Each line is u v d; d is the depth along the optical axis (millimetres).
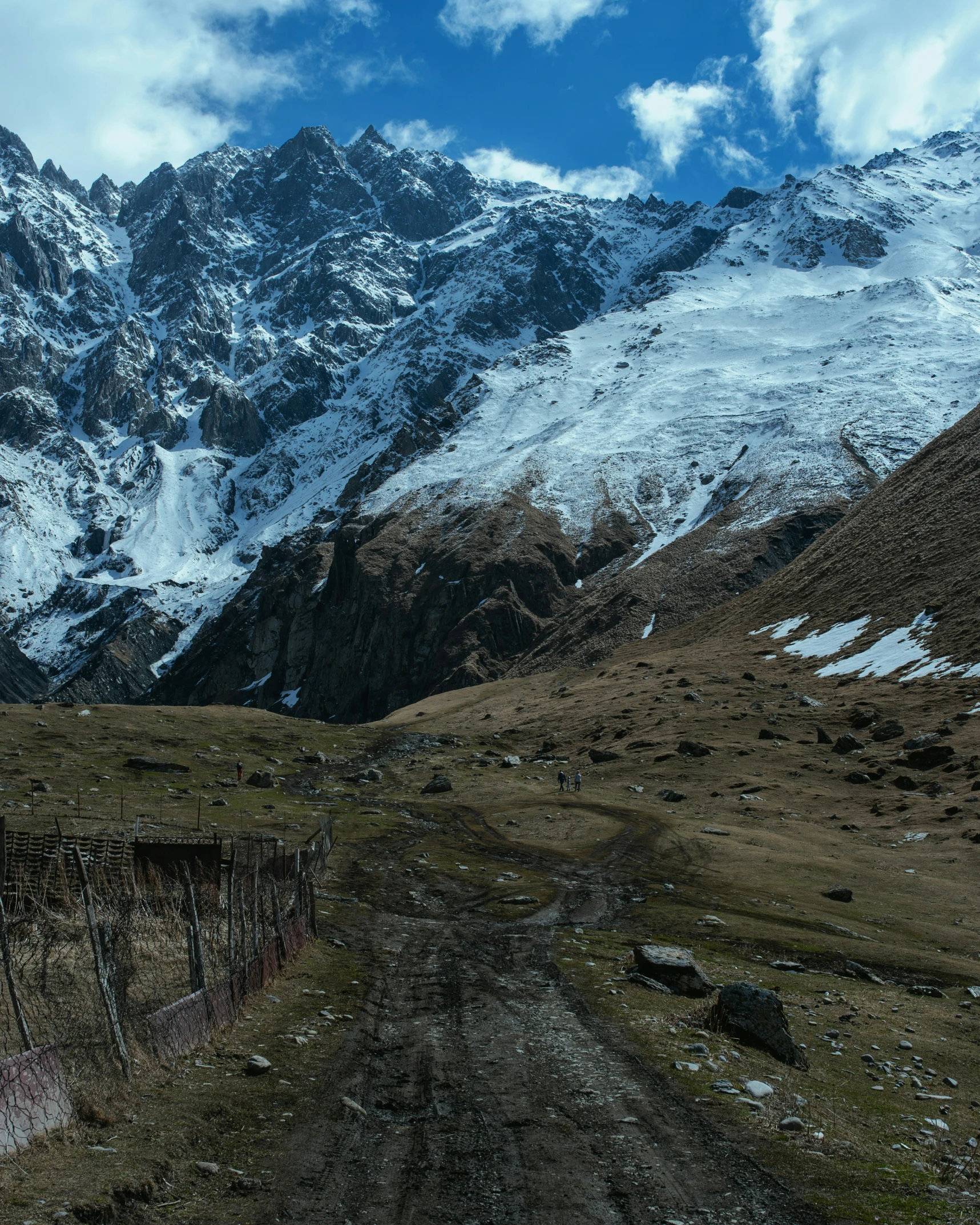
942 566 108438
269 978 20938
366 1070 15719
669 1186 11273
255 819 56750
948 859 47844
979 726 68812
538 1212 10516
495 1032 18438
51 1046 12008
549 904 37219
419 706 152625
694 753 76125
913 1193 11328
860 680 91875
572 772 78625
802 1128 13438
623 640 175625
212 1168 11219
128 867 26219
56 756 73188
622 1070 15953
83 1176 10430
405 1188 11086
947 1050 21328
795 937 33406
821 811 60594
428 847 52281
